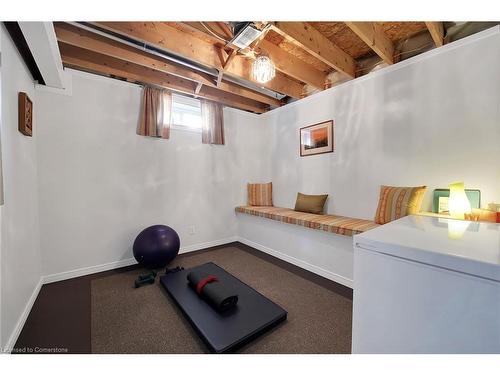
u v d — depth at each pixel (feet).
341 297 6.74
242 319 5.28
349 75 8.84
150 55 8.25
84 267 8.45
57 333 5.16
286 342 4.83
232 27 6.55
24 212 6.10
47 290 7.20
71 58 7.93
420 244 2.86
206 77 9.62
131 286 7.45
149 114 9.62
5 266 4.70
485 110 5.83
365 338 3.22
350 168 8.98
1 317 4.42
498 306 2.20
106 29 6.56
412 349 2.79
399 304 2.89
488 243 2.90
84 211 8.44
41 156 7.59
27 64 6.66
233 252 10.99
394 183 7.65
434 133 6.72
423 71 6.90
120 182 9.21
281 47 8.57
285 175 12.06
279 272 8.61
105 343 4.83
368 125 8.33
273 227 10.48
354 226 7.29
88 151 8.50
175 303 6.21
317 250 8.46
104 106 8.81
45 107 7.64
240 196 13.14
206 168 11.73
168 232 8.93
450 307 2.50
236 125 12.87
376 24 6.95
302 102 10.95
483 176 5.88
